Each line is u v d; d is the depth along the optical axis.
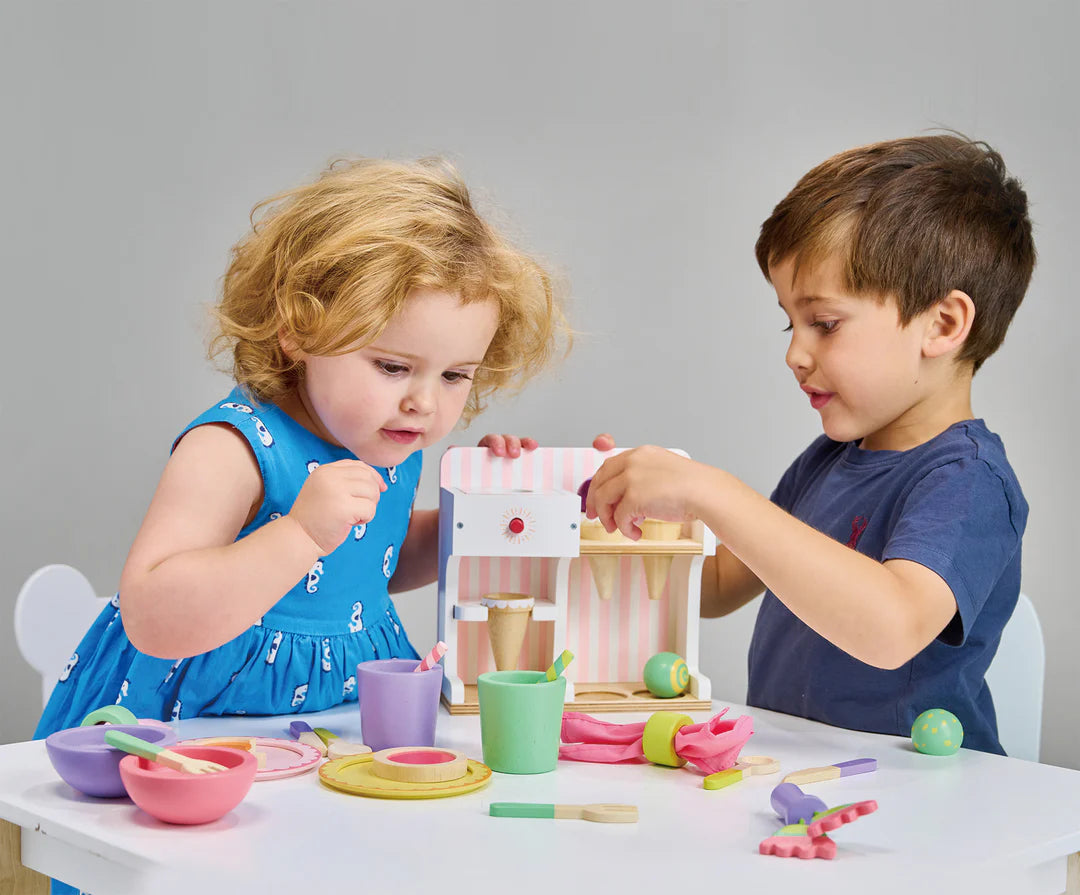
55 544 1.99
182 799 0.70
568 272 1.99
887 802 0.81
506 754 0.85
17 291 1.97
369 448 1.01
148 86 1.99
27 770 0.83
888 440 1.21
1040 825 0.76
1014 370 2.10
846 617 0.92
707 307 2.12
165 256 2.01
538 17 2.08
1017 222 1.21
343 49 2.04
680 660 1.13
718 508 0.95
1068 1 2.12
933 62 2.13
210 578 0.87
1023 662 1.32
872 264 1.09
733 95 2.11
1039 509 2.10
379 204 1.01
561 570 1.09
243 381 1.08
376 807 0.76
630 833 0.72
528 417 2.08
